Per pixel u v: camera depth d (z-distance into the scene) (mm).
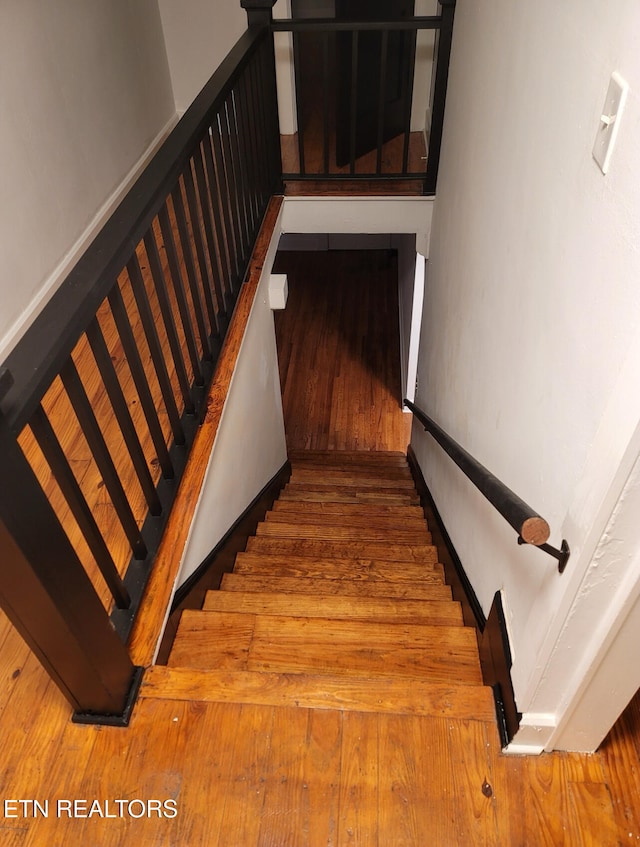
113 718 1460
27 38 2307
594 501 976
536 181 1334
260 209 2992
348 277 6621
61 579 1128
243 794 1364
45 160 2463
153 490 1661
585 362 1040
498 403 1736
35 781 1383
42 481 1953
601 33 959
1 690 1521
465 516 2254
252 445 2854
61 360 1083
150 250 1613
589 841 1305
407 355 5086
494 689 1536
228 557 2447
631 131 842
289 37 3701
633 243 842
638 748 1447
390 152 3811
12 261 2270
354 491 3846
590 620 1124
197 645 1818
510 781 1389
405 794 1367
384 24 2764
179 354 1867
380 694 1519
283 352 5766
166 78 3842
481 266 1996
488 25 1900
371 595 2367
